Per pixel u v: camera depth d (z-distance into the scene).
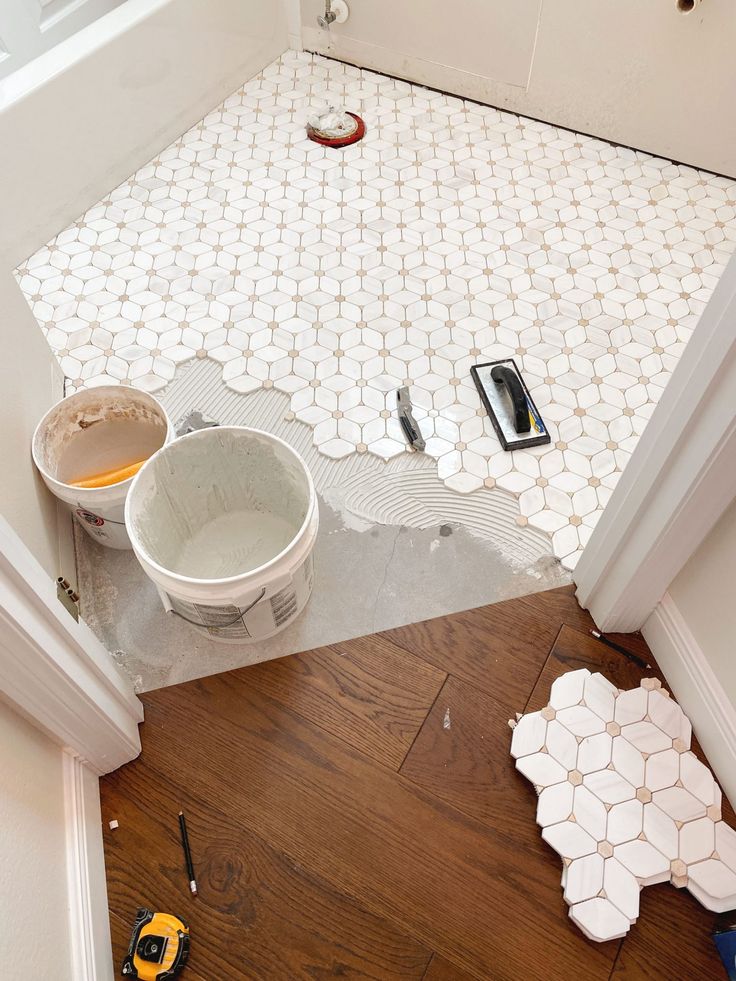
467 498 1.43
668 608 1.16
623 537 1.08
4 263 1.37
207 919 1.03
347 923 1.02
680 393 0.87
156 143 2.00
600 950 1.00
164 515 1.23
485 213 1.87
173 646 1.27
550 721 1.15
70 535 1.38
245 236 1.84
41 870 0.88
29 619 0.81
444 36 1.99
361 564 1.35
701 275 1.74
